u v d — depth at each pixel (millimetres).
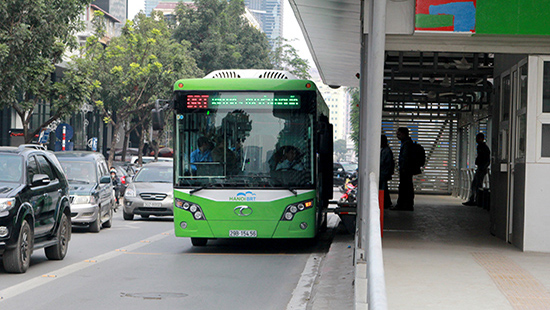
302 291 10008
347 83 28062
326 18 15281
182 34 68250
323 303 8516
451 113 27344
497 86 13523
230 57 68000
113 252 14492
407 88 19266
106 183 19781
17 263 11047
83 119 60000
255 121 14234
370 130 8766
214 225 14070
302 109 14242
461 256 10516
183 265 12578
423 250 11172
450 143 29281
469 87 19188
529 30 10531
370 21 9273
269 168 14141
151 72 46938
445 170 29422
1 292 9602
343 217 16219
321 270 11516
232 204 14047
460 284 8188
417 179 29719
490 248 11523
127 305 8773
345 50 19719
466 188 26609
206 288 10148
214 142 14211
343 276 10523
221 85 14273
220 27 69688
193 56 66250
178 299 9242
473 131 26031
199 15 68812
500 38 10906
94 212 18578
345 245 14586
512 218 12109
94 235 18219
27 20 25016
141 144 53562
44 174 11922
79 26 27406
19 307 8586
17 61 25078
